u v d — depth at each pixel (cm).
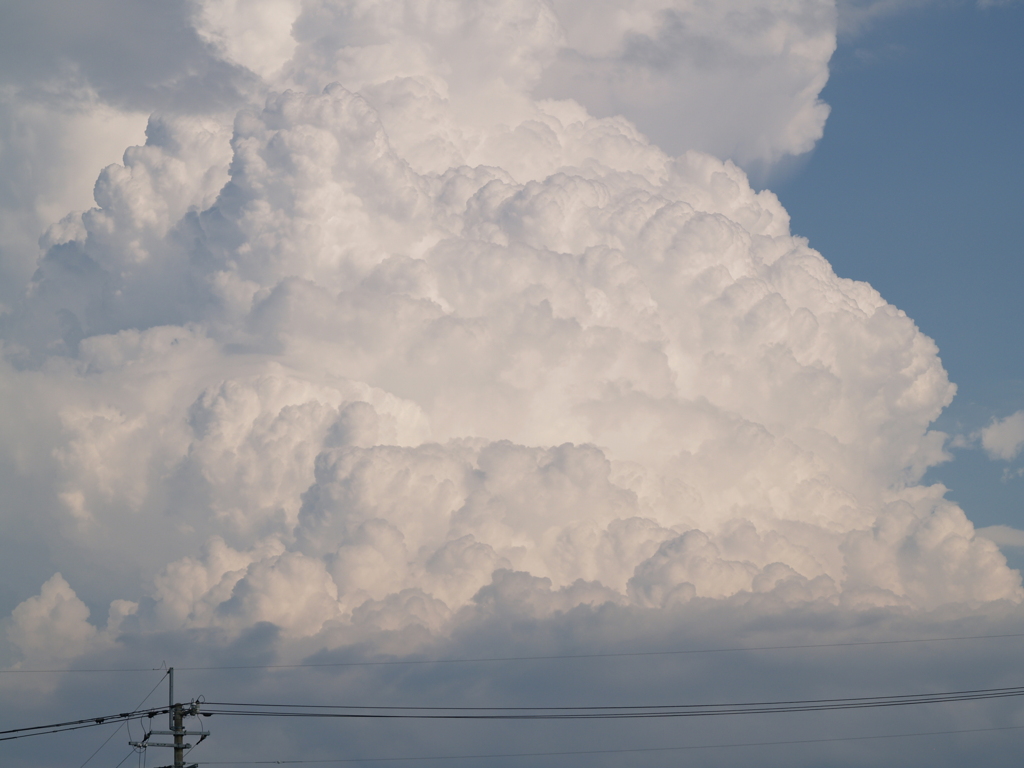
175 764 11688
